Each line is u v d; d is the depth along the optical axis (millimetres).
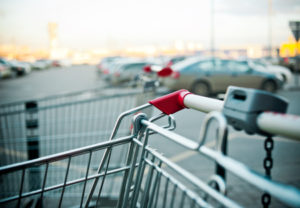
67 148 4703
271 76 11844
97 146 1544
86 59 71375
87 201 1621
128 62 16688
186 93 1430
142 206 1410
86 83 20859
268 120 865
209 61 11188
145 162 1443
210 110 1234
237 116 943
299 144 5387
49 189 1544
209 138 5965
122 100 9227
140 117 1542
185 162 4543
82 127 6141
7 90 17406
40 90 17000
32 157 3900
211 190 923
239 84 11406
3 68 25844
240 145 5430
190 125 7047
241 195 3330
